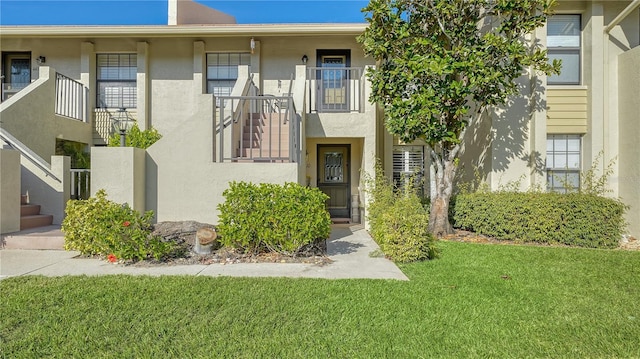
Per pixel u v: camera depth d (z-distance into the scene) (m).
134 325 2.95
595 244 6.56
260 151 6.70
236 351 2.56
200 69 10.12
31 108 8.01
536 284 4.17
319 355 2.52
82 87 9.72
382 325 3.01
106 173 6.04
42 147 8.30
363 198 9.05
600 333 2.92
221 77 10.40
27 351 2.54
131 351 2.56
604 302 3.62
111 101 10.34
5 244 5.86
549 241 6.73
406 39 6.89
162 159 6.38
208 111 6.35
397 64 6.59
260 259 5.29
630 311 3.39
